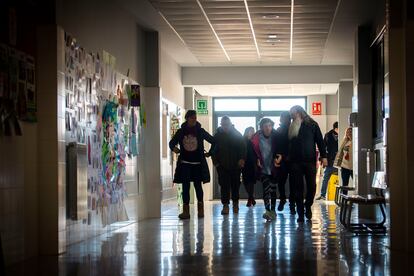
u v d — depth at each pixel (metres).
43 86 6.85
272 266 5.76
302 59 15.70
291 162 10.25
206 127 19.94
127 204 10.45
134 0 9.87
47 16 6.86
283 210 12.84
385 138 7.39
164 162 13.84
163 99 14.09
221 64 16.39
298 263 5.95
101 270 5.64
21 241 6.37
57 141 6.84
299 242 7.57
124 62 10.44
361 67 11.73
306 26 11.80
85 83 8.12
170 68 15.10
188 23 11.54
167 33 12.41
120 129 10.00
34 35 6.73
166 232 8.93
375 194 10.44
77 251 6.99
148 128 12.16
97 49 8.76
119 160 9.88
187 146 11.26
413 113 6.96
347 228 8.80
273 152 10.67
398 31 7.14
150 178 12.11
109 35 9.45
